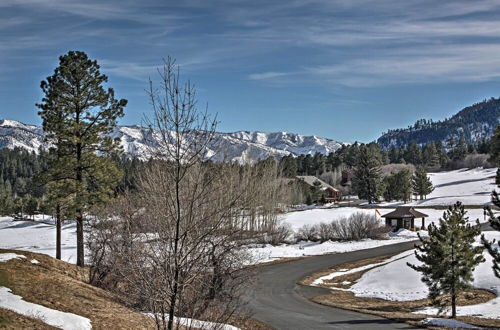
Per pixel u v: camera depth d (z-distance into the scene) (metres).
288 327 23.11
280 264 47.25
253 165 58.94
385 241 60.91
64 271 21.84
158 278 10.70
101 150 31.94
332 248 56.62
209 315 16.23
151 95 9.71
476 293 29.72
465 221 24.92
